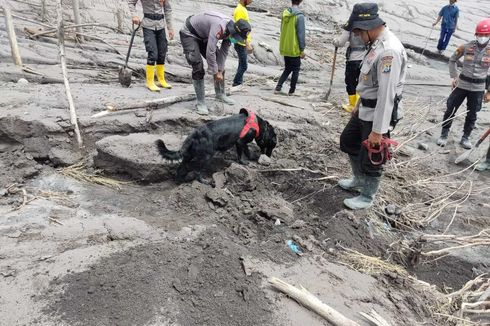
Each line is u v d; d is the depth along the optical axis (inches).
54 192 169.6
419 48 644.7
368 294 130.0
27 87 246.8
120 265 123.7
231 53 471.8
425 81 484.1
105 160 186.4
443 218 194.9
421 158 245.3
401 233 178.4
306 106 304.8
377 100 152.0
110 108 217.2
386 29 152.2
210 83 347.6
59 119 200.5
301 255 143.7
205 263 129.5
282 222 164.9
